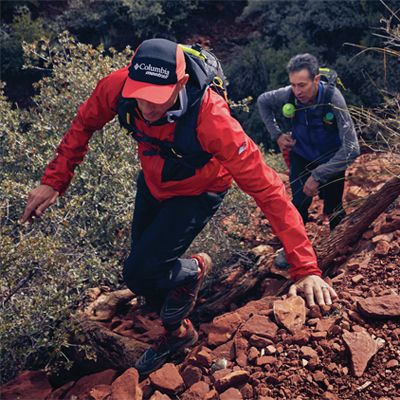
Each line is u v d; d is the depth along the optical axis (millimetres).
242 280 4219
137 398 3178
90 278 4191
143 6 9570
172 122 2705
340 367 3041
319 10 8688
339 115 4129
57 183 3365
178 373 3268
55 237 4277
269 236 5098
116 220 4512
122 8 9906
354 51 8195
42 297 3861
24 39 9117
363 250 4027
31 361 4008
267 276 4246
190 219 3131
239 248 4805
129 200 4633
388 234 4051
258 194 2891
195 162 2932
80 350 3836
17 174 4684
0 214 4121
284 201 2916
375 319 3264
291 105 4289
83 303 4383
